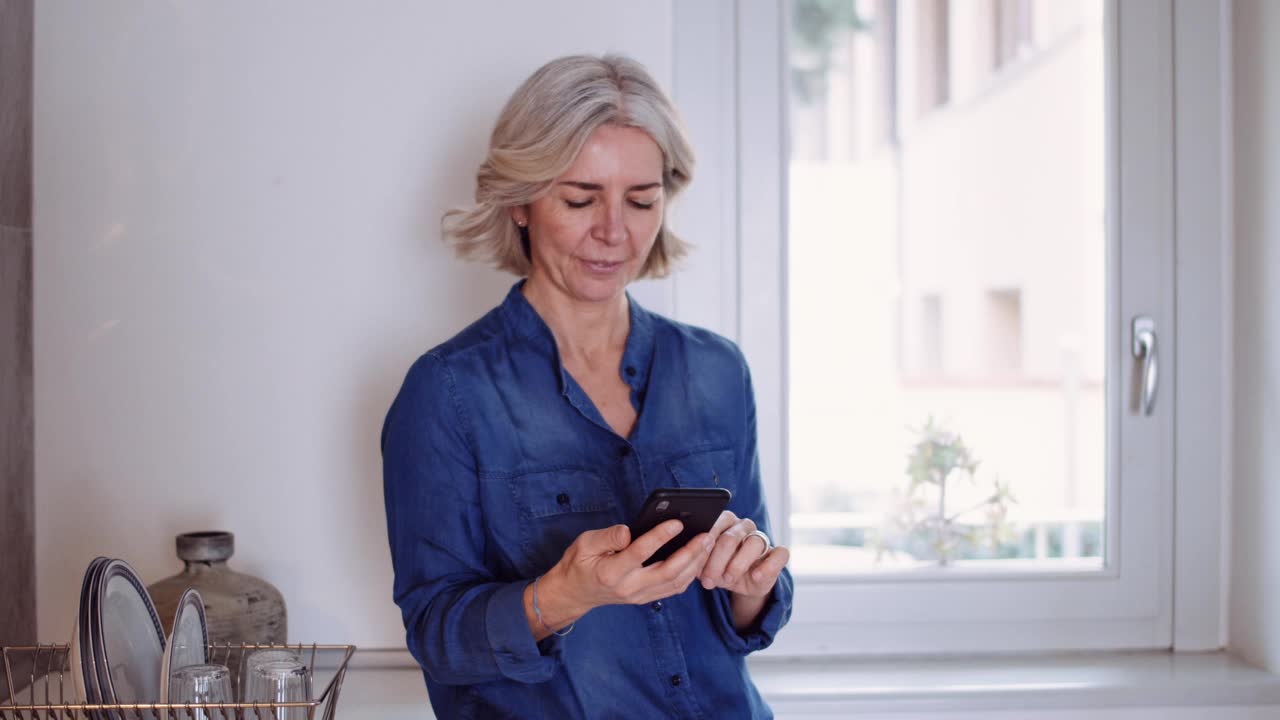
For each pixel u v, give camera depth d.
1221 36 1.85
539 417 1.18
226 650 1.40
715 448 1.26
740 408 1.30
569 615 1.05
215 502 1.72
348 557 1.74
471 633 1.07
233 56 1.70
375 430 1.73
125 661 1.14
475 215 1.22
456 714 1.18
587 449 1.20
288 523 1.73
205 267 1.71
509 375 1.19
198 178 1.70
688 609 1.21
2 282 1.60
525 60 1.71
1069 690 1.69
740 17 1.84
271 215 1.71
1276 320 1.75
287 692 1.13
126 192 1.70
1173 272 1.86
